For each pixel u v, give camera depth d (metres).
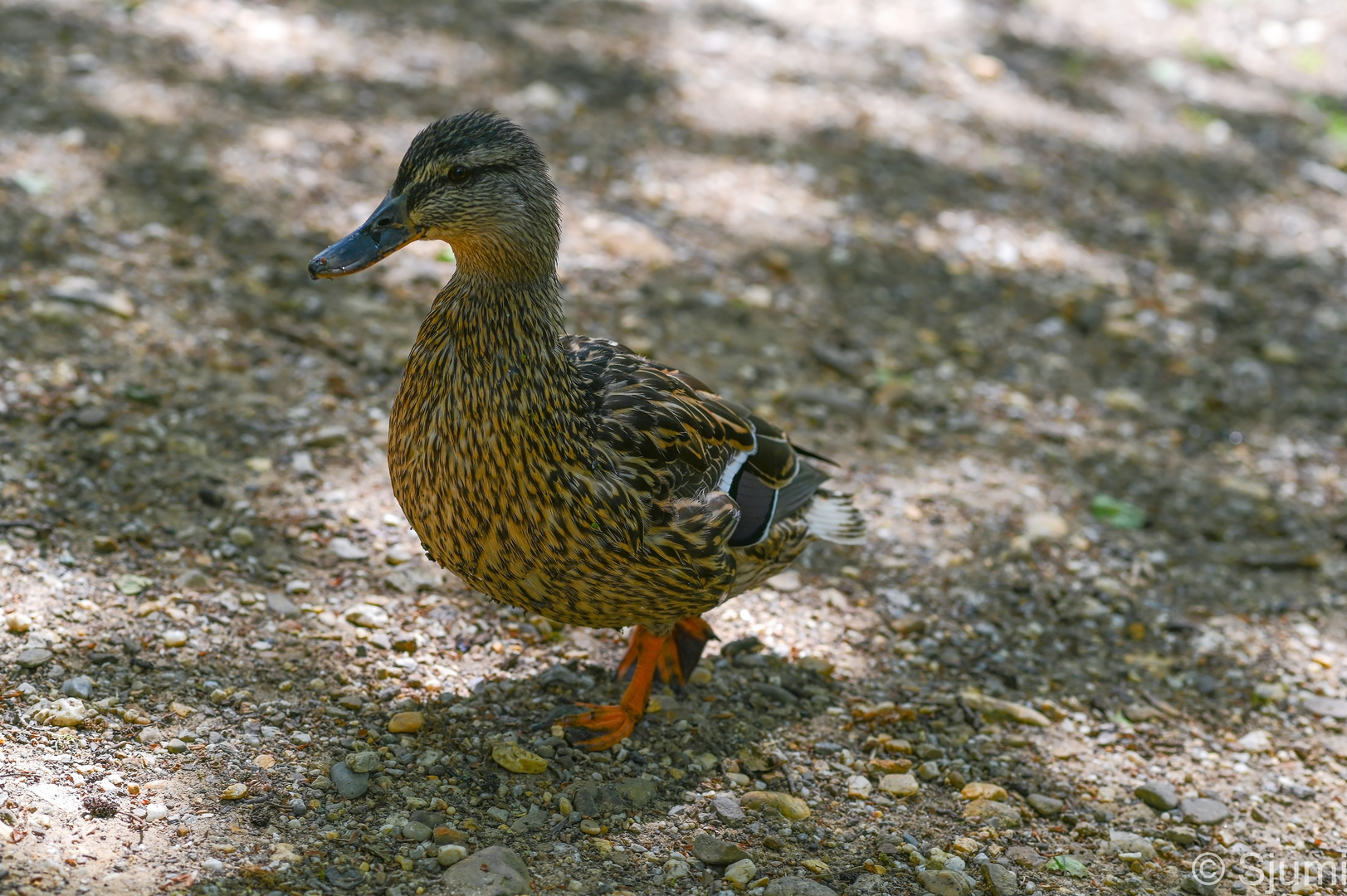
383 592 7.89
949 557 9.24
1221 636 8.80
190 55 14.26
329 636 7.39
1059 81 18.62
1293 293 14.12
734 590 7.14
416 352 6.35
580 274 11.94
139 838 5.68
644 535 6.36
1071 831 6.87
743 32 18.05
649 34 17.34
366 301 11.09
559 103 14.92
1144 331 12.83
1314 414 11.89
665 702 7.41
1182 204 15.80
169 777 6.10
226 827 5.87
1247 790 7.38
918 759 7.27
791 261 12.91
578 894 5.85
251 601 7.52
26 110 12.46
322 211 12.05
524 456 6.09
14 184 11.27
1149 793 7.16
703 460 6.59
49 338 9.48
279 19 15.58
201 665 6.92
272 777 6.25
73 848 5.53
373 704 6.95
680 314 11.67
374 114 13.92
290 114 13.54
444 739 6.79
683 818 6.51
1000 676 8.13
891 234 13.77
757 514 6.95
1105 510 10.03
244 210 11.74
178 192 11.77
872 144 15.54
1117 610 8.94
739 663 7.88
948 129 16.33
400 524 8.51
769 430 7.33
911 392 11.20
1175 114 18.45
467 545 6.36
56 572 7.34
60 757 6.06
